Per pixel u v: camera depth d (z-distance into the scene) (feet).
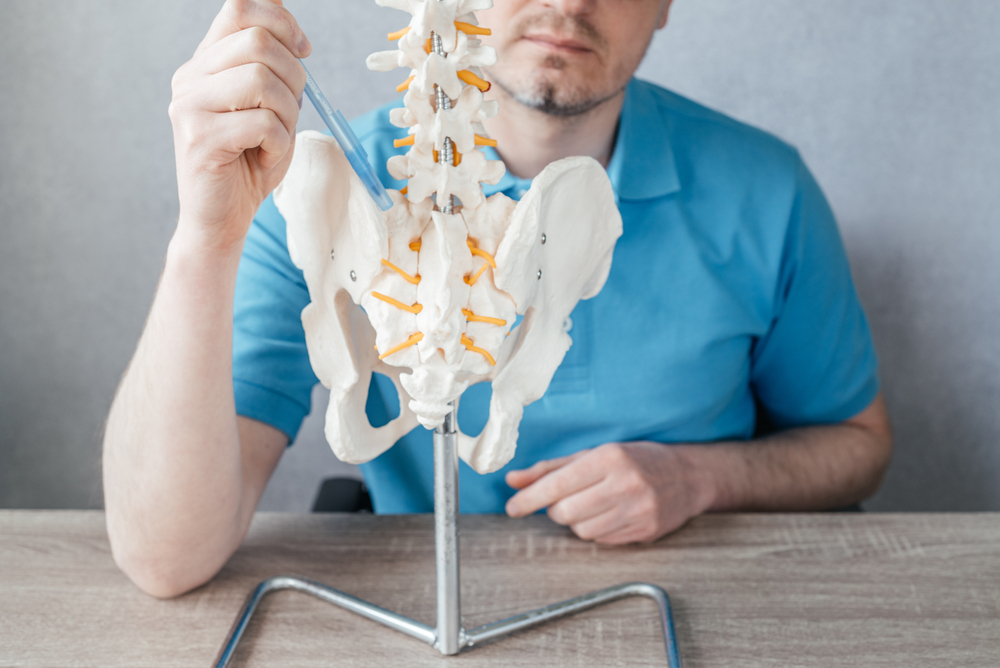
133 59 4.33
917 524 2.57
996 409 4.53
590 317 2.95
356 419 1.77
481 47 1.49
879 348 4.52
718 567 2.36
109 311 4.67
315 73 4.29
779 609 2.15
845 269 3.51
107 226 4.56
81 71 4.34
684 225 3.05
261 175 1.81
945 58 4.14
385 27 4.22
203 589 2.27
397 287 1.53
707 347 3.05
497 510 3.13
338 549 2.47
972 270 4.39
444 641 1.96
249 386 2.80
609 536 2.48
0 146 4.45
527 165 3.01
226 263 1.96
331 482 3.42
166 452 2.10
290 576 2.24
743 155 3.25
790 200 3.24
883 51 4.16
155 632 2.08
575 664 1.95
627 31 2.65
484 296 1.54
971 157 4.24
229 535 2.29
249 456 2.72
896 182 4.32
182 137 1.67
